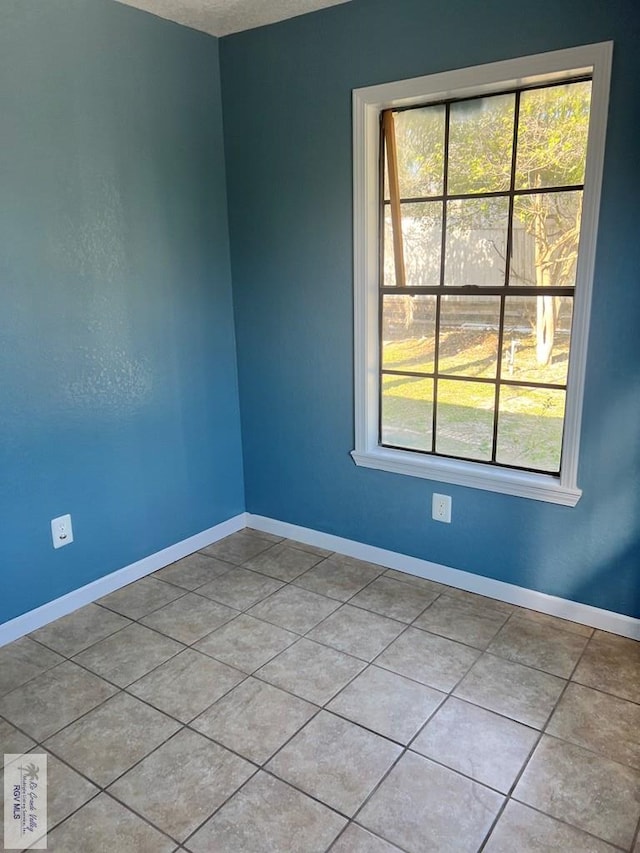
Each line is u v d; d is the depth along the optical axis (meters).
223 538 3.28
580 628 2.39
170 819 1.60
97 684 2.12
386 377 2.78
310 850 1.50
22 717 1.97
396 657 2.23
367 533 2.95
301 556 3.05
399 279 2.64
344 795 1.66
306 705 2.00
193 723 1.93
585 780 1.69
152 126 2.62
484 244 2.41
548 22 2.05
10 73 2.13
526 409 2.45
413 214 2.55
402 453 2.78
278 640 2.35
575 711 1.94
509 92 2.24
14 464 2.34
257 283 3.01
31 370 2.34
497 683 2.08
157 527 2.93
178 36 2.66
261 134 2.81
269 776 1.72
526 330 2.39
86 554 2.64
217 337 3.08
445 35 2.25
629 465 2.21
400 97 2.39
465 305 2.50
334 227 2.69
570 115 2.15
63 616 2.56
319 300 2.82
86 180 2.41
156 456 2.87
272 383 3.09
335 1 2.43
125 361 2.67
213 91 2.86
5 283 2.21
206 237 2.94
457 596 2.64
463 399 2.59
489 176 2.35
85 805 1.64
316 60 2.57
